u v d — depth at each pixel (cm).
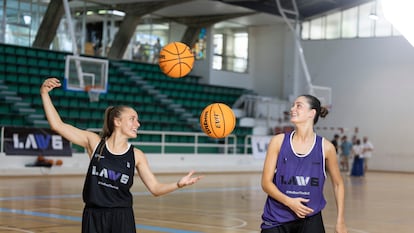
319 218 459
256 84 3188
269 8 2748
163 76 2819
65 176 1923
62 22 2573
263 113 2888
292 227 462
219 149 2658
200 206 1208
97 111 2389
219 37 3025
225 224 944
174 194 1484
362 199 1457
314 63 3062
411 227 977
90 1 2627
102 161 445
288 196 457
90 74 2039
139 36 2861
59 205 1148
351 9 2967
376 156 2912
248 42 3180
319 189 456
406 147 2836
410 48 2827
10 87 2239
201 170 2380
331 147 461
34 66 2377
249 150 2778
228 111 537
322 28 3044
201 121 539
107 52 2723
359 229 938
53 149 1933
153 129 2477
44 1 2512
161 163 2270
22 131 1873
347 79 2981
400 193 1653
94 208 447
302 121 460
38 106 2261
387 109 2884
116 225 445
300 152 459
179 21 2956
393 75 2869
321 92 2723
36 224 897
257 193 1541
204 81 2983
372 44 2920
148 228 885
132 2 2608
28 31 2470
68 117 2262
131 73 2694
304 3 2803
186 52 635
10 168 1836
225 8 2711
